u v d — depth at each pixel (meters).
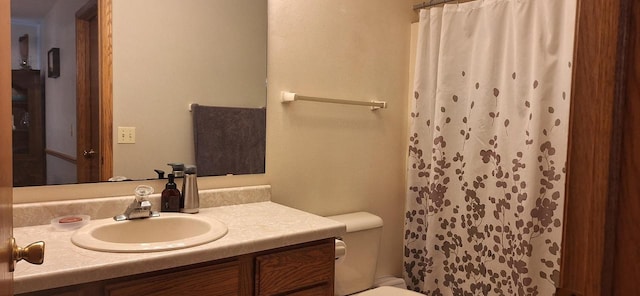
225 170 1.76
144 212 1.42
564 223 0.42
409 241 2.40
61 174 1.44
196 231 1.44
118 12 1.51
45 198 1.41
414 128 2.32
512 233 1.95
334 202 2.12
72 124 1.45
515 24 1.90
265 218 1.51
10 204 0.75
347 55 2.12
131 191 1.56
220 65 1.73
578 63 0.40
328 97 2.06
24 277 0.90
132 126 1.56
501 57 1.98
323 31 2.02
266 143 1.87
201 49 1.68
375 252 2.09
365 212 2.21
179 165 1.64
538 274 1.88
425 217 2.34
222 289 1.18
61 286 0.95
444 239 2.25
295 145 1.96
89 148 1.49
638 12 0.35
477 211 2.10
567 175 0.41
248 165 1.82
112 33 1.51
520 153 1.90
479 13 2.06
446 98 2.17
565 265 0.42
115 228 1.36
